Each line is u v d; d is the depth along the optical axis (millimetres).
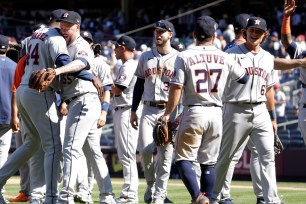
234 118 26453
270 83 27297
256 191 28734
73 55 25141
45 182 26578
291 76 68312
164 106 30438
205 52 24406
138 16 110500
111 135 64188
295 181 51594
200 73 24250
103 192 27734
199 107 24312
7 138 30703
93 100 26000
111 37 90500
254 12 105000
